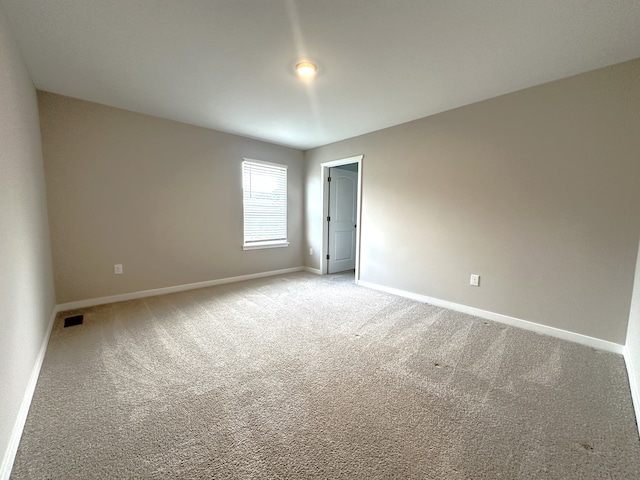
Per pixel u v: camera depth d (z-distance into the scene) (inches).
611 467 47.1
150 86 102.3
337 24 68.3
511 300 107.3
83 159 116.8
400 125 140.0
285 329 102.0
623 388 68.5
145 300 132.0
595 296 89.8
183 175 145.0
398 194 142.8
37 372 71.4
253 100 113.2
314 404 61.9
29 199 78.8
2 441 44.3
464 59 82.7
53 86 102.9
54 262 113.2
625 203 83.8
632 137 82.0
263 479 44.0
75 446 50.0
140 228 133.5
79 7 62.9
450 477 44.7
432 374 74.0
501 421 57.3
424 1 60.4
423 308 125.6
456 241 121.8
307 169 198.4
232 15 65.5
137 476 44.4
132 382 69.1
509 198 105.9
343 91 104.1
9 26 66.9
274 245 187.2
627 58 80.8
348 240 208.7
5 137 58.0
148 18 66.8
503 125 106.0
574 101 90.8
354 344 90.8
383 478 44.4
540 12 63.3
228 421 56.5
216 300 134.0
